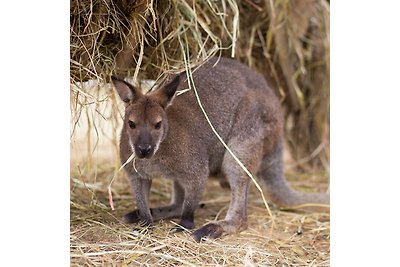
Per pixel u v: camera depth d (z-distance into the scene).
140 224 4.72
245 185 5.04
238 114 5.09
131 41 4.74
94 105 5.43
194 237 4.56
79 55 4.59
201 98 4.96
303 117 7.23
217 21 5.54
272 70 6.59
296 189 6.61
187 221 4.82
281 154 5.66
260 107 5.18
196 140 4.83
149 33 4.78
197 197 4.84
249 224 5.23
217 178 5.32
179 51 5.20
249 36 6.32
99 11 4.57
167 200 5.81
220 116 5.01
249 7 6.21
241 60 6.36
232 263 4.24
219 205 5.76
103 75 4.77
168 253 4.27
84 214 4.90
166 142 4.62
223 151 5.10
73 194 5.30
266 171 5.64
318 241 4.91
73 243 4.23
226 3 5.58
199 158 4.82
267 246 4.67
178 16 5.02
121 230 4.57
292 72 6.88
